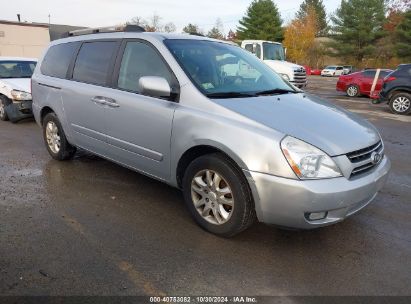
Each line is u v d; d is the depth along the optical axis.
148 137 3.96
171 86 3.80
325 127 3.36
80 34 5.30
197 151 3.64
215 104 3.48
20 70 10.10
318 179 3.03
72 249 3.29
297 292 2.82
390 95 12.31
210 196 3.52
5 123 8.92
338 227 3.83
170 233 3.62
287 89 4.39
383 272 3.09
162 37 4.16
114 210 4.09
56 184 4.80
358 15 56.50
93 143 4.80
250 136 3.16
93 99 4.58
